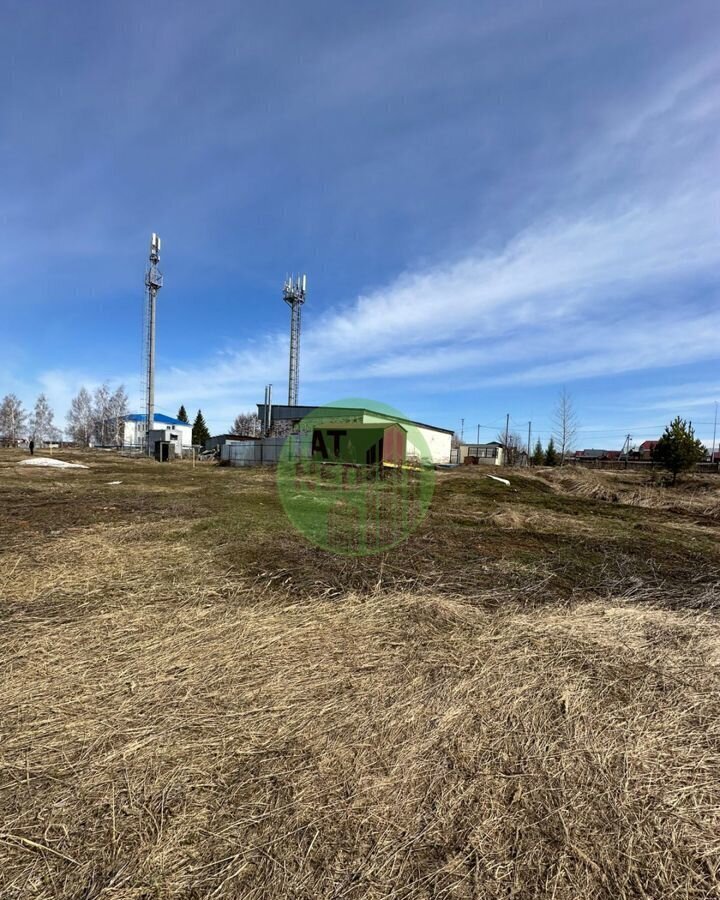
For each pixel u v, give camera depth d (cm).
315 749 157
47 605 281
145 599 294
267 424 2648
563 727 172
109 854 116
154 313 3103
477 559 413
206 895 106
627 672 216
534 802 136
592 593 330
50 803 132
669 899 109
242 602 292
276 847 119
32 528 495
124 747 156
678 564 416
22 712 175
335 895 107
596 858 118
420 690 196
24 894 106
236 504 715
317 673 209
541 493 1100
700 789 143
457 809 133
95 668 209
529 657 228
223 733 165
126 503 705
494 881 112
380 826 127
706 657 232
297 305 3241
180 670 209
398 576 354
